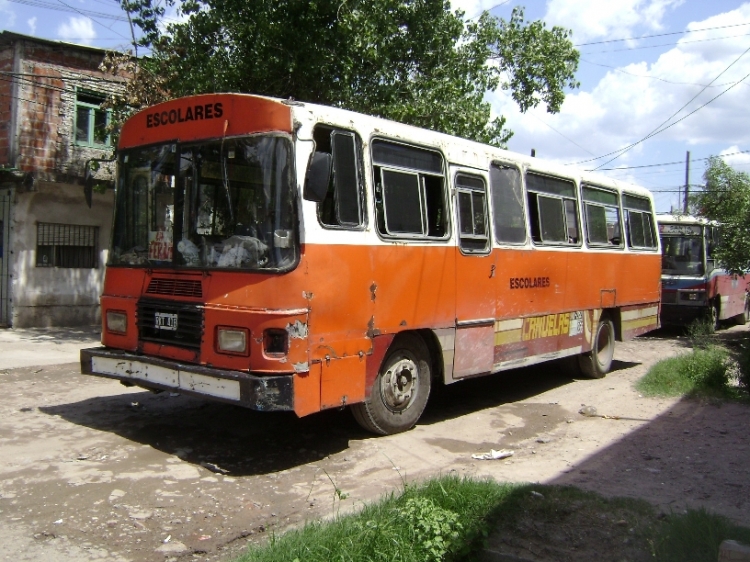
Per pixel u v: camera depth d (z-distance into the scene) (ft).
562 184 31.65
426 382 23.68
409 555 12.83
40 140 46.44
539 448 21.86
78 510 15.66
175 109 20.76
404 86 44.09
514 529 14.19
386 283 21.07
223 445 21.03
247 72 40.29
